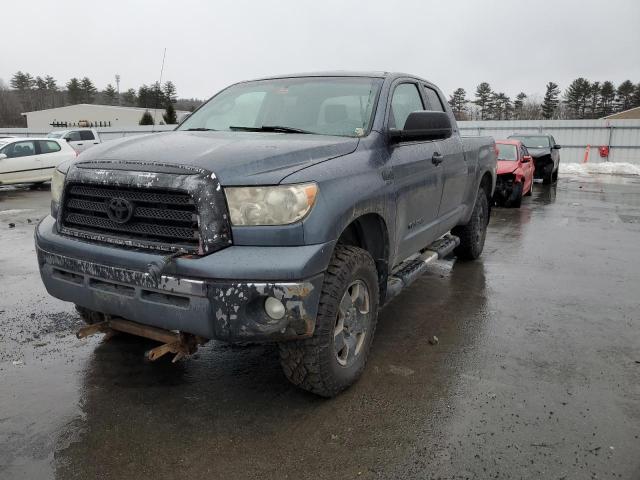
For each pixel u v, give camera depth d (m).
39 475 2.52
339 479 2.54
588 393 3.38
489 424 3.01
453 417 3.07
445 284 5.78
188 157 2.85
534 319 4.71
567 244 8.05
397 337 4.26
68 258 3.04
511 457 2.71
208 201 2.66
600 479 2.55
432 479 2.54
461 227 6.38
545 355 3.95
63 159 15.77
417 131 3.74
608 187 17.89
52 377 3.49
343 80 4.22
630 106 84.25
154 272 2.70
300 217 2.74
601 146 29.44
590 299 5.30
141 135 3.65
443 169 4.69
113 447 2.75
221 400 3.23
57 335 4.19
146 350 3.92
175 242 2.75
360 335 3.40
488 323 4.60
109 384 3.41
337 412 3.11
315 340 2.93
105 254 2.86
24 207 11.57
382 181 3.47
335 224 2.88
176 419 3.02
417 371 3.65
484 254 7.30
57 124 55.66
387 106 3.91
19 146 15.08
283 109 4.07
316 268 2.76
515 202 12.27
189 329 2.74
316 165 3.00
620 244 8.08
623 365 3.79
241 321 2.65
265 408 3.14
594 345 4.14
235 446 2.78
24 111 86.50
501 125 30.81
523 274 6.24
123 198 2.85
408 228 4.09
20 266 6.29
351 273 3.07
